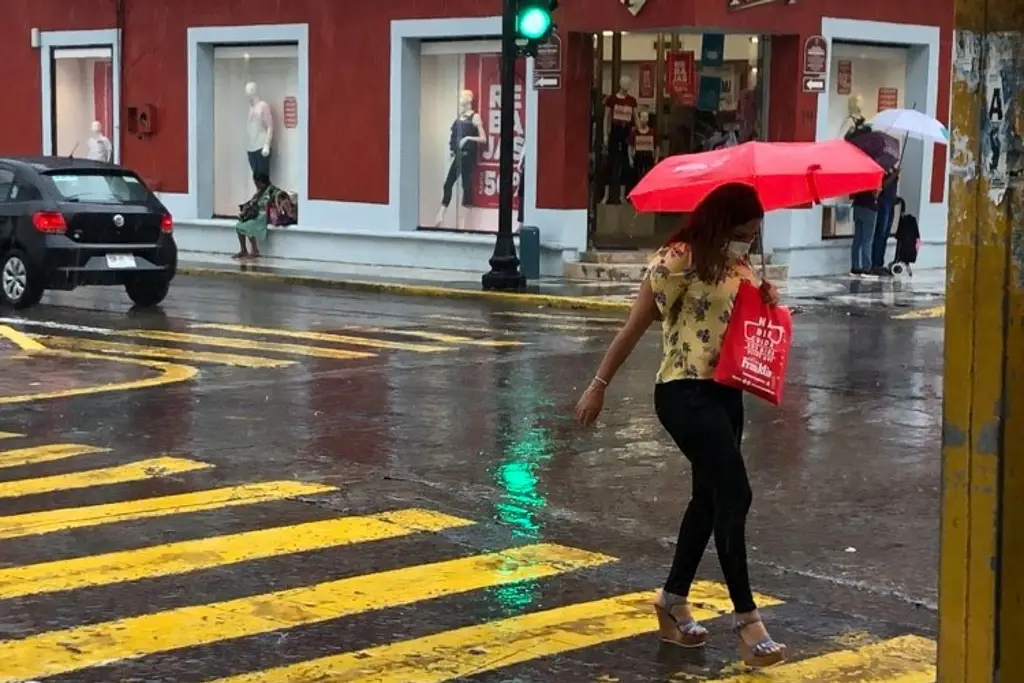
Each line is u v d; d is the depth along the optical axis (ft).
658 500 30.68
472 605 23.22
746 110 82.28
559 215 81.00
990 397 13.92
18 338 55.62
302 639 21.44
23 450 35.12
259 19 94.02
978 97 13.75
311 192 92.79
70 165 66.59
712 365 20.34
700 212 20.47
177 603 23.13
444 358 50.98
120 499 30.27
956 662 14.47
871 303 69.87
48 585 24.02
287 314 65.26
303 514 29.17
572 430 38.11
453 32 84.79
